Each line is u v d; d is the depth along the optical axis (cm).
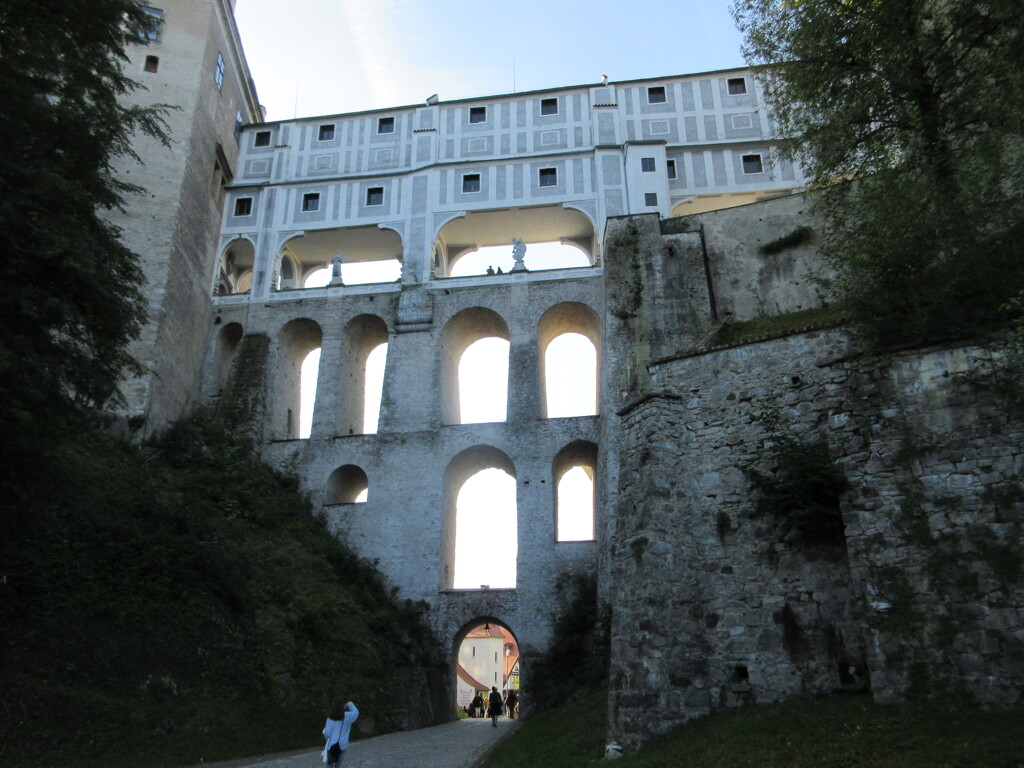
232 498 3288
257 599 2434
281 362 4453
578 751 1469
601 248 4334
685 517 1431
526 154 4741
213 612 2180
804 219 3241
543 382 4303
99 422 3053
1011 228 1266
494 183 4659
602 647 2830
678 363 1582
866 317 1323
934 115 1605
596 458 3981
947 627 1080
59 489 1731
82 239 1592
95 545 2103
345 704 1309
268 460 4097
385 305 4438
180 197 4112
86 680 1722
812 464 1290
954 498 1132
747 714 1219
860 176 1752
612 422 3167
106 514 2256
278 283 4656
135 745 1623
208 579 2278
